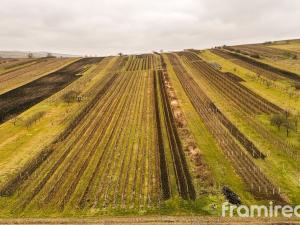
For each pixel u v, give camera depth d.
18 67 159.50
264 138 58.59
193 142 58.38
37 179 48.34
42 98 96.81
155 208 39.84
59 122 74.25
